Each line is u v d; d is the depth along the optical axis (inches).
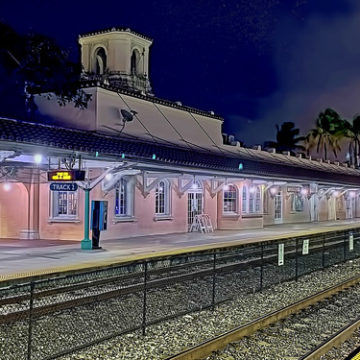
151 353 308.7
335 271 676.7
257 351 320.2
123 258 589.6
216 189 1101.1
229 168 914.1
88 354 302.7
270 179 1119.6
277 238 904.9
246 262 664.4
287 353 318.7
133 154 698.8
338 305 471.2
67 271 498.6
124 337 339.9
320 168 1529.3
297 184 1341.0
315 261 768.9
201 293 496.7
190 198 1056.2
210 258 701.3
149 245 745.0
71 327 359.3
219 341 326.0
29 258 590.2
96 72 1116.5
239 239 875.4
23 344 317.7
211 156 944.3
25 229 824.9
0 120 578.2
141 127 906.1
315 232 1069.8
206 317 402.9
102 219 685.9
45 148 579.2
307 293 519.5
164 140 946.7
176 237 893.8
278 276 618.5
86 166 732.0
